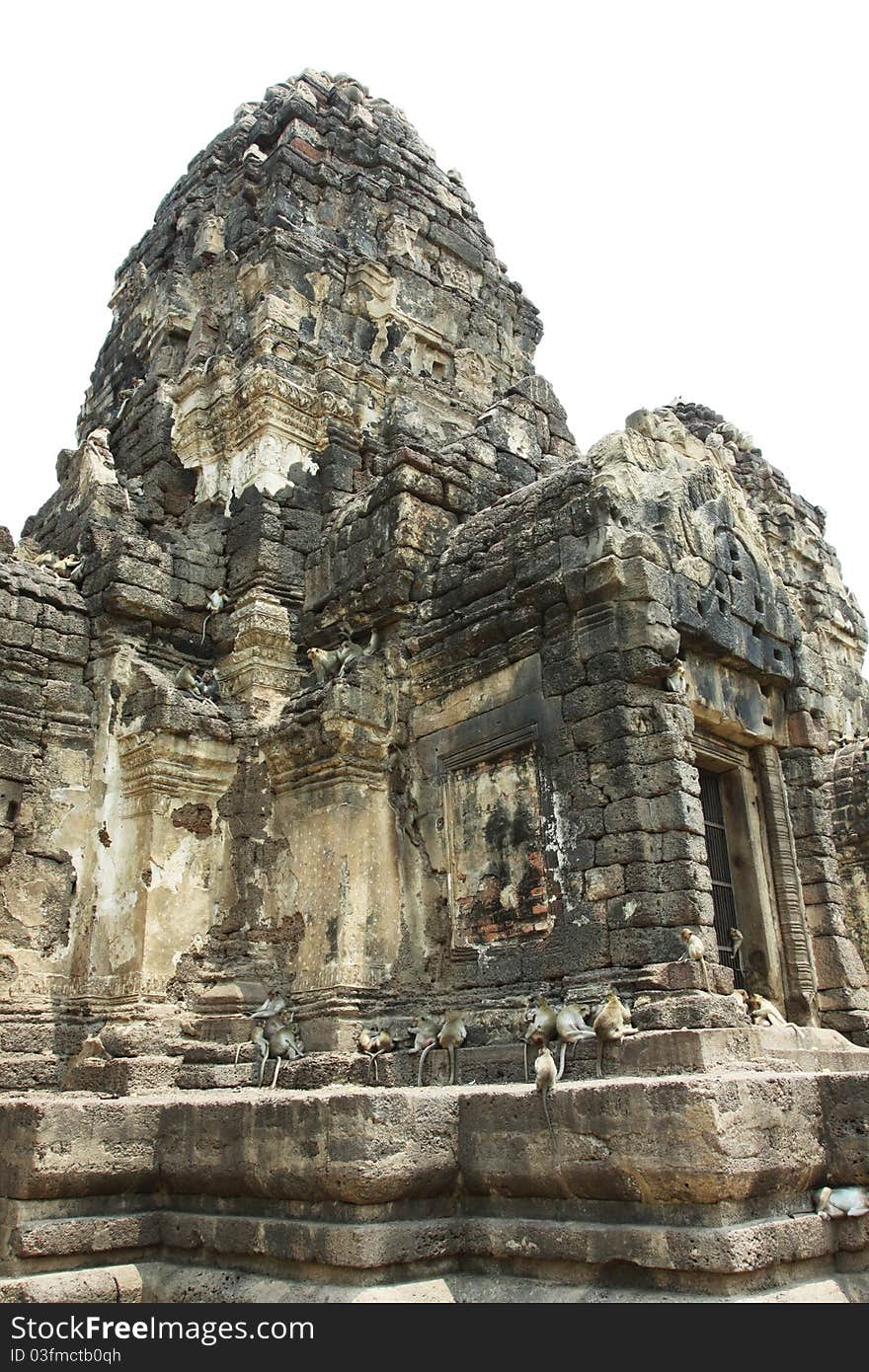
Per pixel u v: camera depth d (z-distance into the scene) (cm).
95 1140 796
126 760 1275
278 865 1245
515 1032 977
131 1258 795
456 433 1741
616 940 965
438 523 1338
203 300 1836
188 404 1652
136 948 1180
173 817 1242
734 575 1214
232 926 1238
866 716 2552
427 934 1155
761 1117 660
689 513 1171
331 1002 1096
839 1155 706
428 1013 1085
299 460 1545
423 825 1194
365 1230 682
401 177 2019
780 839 1212
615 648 1046
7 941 1191
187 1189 808
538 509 1191
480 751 1147
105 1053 1100
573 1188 683
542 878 1050
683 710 1046
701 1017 855
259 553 1430
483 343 1991
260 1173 746
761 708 1237
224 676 1407
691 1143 628
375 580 1310
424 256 1978
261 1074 1041
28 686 1282
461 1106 750
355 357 1714
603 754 1023
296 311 1695
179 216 2008
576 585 1075
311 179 1898
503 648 1148
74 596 1362
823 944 1184
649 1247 637
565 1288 668
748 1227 629
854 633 2664
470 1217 732
